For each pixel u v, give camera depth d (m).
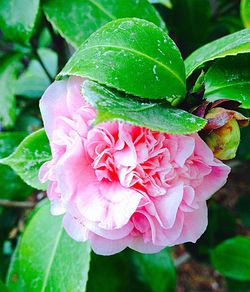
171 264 0.31
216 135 0.17
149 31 0.17
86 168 0.16
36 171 0.21
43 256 0.23
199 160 0.17
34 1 0.23
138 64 0.17
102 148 0.16
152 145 0.16
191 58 0.20
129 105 0.16
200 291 0.49
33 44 0.29
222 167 0.17
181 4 0.28
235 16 0.31
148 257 0.31
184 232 0.18
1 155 0.26
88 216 0.16
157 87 0.17
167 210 0.16
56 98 0.17
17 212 0.32
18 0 0.23
